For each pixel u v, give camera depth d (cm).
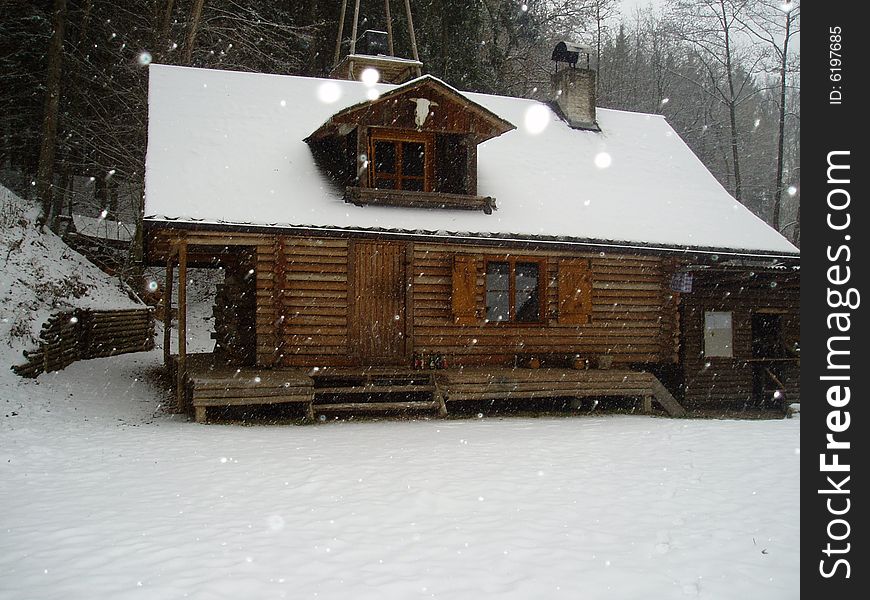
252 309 1489
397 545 570
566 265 1595
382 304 1472
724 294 1741
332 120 1449
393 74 2048
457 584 489
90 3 2580
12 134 2738
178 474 823
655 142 2048
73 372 1652
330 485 770
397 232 1420
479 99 2002
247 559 533
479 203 1559
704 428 1242
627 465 894
